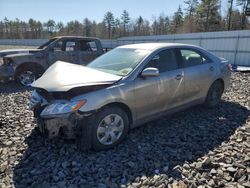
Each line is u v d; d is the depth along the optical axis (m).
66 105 3.28
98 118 3.46
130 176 2.98
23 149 3.67
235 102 5.98
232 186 2.76
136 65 3.96
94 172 3.08
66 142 3.80
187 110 5.34
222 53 19.61
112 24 78.56
